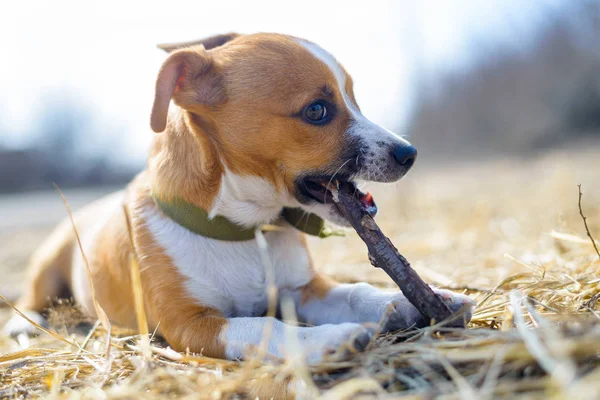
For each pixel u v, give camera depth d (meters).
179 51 0.60
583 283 0.59
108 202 0.80
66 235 0.81
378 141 0.61
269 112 0.61
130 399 0.48
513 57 4.18
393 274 0.55
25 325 0.73
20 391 0.52
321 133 0.62
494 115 4.11
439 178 2.35
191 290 0.61
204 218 0.62
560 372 0.43
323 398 0.46
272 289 0.51
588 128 3.54
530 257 0.75
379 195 1.76
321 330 0.53
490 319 0.56
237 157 0.62
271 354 0.52
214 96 0.62
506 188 1.62
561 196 1.21
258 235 0.52
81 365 0.54
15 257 1.40
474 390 0.45
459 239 0.96
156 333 0.64
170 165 0.63
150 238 0.63
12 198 4.41
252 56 0.62
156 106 0.59
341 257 0.92
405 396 0.45
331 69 0.63
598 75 3.57
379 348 0.51
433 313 0.53
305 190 0.62
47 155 4.79
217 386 0.48
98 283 0.70
